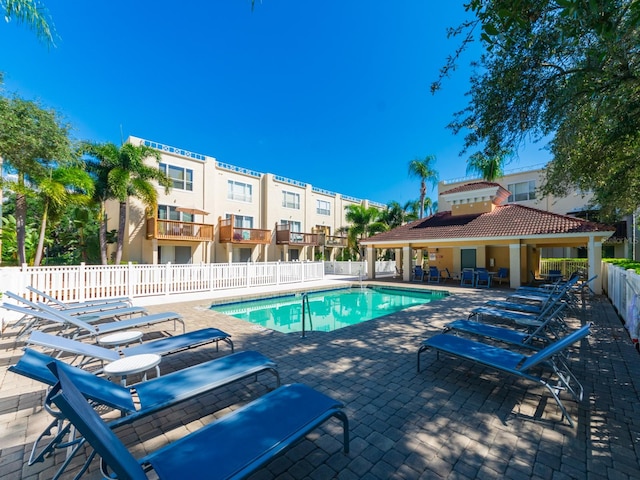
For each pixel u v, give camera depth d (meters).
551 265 22.03
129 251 19.23
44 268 9.46
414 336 6.57
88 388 2.55
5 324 7.54
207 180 22.88
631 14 3.18
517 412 3.43
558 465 2.55
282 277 17.19
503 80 5.54
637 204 9.62
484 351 4.18
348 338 6.43
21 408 3.58
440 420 3.26
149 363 3.60
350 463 2.58
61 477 2.45
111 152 15.97
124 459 1.58
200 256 22.14
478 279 15.90
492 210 18.80
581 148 7.51
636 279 6.03
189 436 2.23
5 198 19.39
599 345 5.89
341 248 34.75
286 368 4.76
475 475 2.44
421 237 18.22
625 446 2.81
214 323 7.94
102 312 7.55
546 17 4.48
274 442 2.17
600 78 4.95
